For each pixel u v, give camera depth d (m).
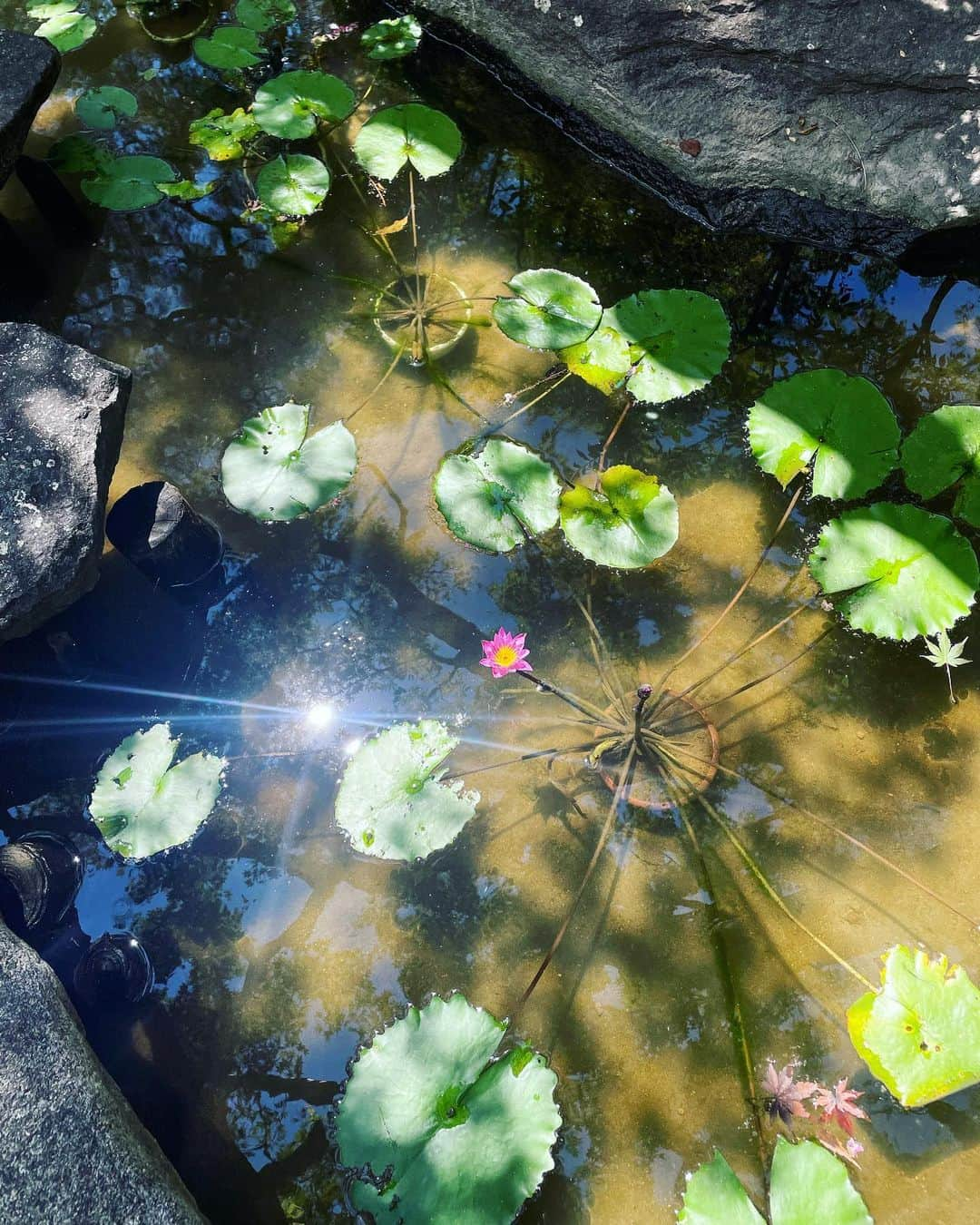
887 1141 1.67
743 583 2.31
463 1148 1.48
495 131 3.28
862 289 2.85
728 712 2.14
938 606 2.02
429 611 2.31
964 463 2.21
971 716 2.11
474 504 2.21
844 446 2.26
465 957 1.89
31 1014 1.55
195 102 3.44
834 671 2.18
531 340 2.49
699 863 1.97
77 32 3.59
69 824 2.08
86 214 3.15
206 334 2.83
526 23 3.08
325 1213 1.63
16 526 2.07
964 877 1.93
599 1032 1.80
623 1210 1.63
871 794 2.03
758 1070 1.75
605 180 3.15
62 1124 1.43
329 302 2.88
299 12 3.65
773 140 2.83
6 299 2.93
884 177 2.77
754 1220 1.43
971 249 2.86
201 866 2.02
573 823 2.02
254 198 3.16
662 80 2.91
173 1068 1.78
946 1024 1.61
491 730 2.14
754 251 2.96
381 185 3.16
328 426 2.57
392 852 1.80
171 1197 1.44
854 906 1.91
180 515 2.28
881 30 2.68
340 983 1.87
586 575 2.34
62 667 2.29
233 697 2.22
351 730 2.16
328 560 2.41
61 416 2.21
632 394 2.46
